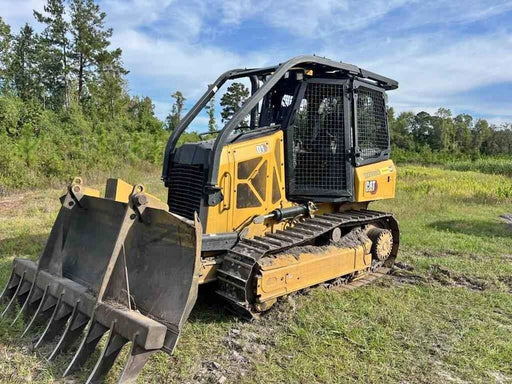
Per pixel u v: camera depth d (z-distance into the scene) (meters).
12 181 13.48
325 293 4.87
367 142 5.31
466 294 5.09
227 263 4.23
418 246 7.49
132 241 3.47
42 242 6.90
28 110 22.73
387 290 5.17
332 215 5.24
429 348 3.78
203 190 4.22
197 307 4.53
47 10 38.91
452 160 42.91
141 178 17.91
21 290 4.04
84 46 39.34
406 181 18.89
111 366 3.02
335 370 3.38
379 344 3.80
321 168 4.93
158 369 3.30
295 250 4.62
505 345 3.84
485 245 7.60
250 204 4.50
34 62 41.69
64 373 3.08
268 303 4.30
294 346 3.75
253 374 3.31
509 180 19.98
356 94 5.06
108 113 37.16
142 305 3.26
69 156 17.44
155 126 39.91
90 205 3.93
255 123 5.36
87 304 3.29
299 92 4.84
